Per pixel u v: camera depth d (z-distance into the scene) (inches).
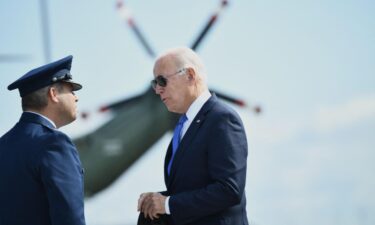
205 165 200.1
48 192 185.6
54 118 197.6
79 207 185.8
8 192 191.2
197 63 207.8
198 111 205.5
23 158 189.6
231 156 195.6
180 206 195.2
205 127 201.2
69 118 199.3
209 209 194.4
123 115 1159.6
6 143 195.8
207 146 199.6
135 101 1131.3
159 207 197.5
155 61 208.5
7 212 191.3
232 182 193.6
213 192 193.3
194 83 206.4
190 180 200.4
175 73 205.3
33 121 194.9
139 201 202.5
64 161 187.9
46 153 187.6
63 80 197.5
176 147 208.5
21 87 196.2
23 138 192.7
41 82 195.3
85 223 188.2
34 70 198.2
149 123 1135.6
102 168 1149.7
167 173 210.2
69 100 198.2
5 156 193.6
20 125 195.9
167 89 205.9
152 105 1140.5
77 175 188.7
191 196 195.2
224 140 197.0
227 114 200.2
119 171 1162.6
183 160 201.6
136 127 1141.7
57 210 183.8
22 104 198.1
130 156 1159.6
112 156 1127.6
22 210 188.9
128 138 1149.7
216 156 196.4
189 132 203.2
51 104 196.2
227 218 198.7
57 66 196.5
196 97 206.7
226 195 193.2
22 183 189.2
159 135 1141.1
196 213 194.7
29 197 188.7
